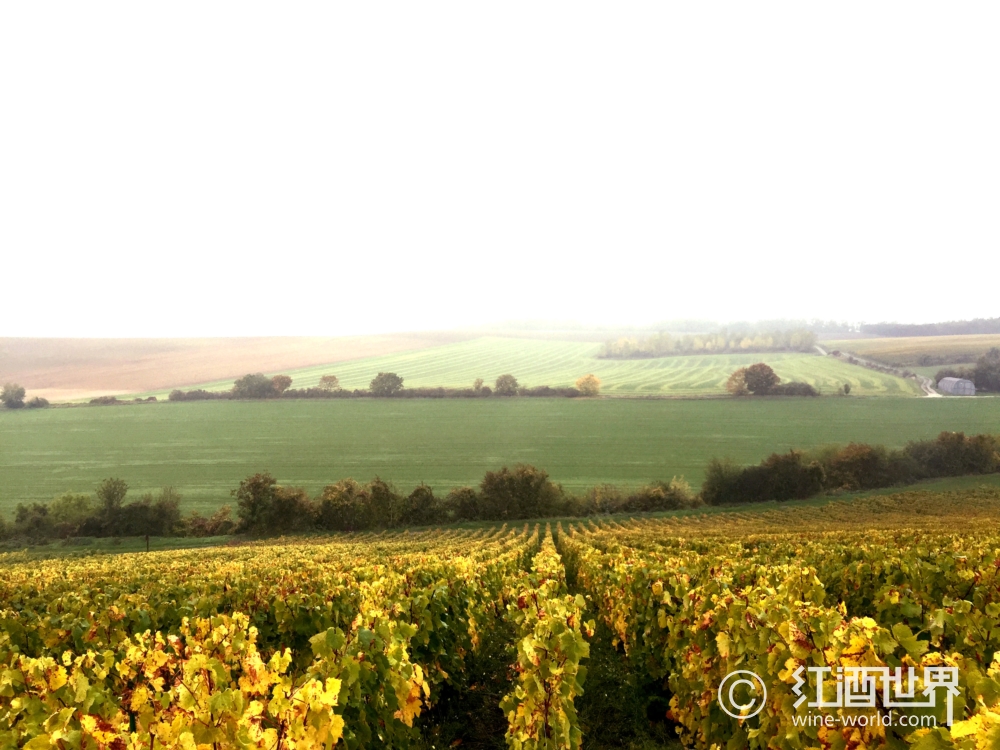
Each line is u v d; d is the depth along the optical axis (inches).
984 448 2770.7
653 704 375.2
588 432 3676.2
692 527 1768.0
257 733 165.5
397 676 253.3
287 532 2330.2
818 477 2551.7
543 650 267.7
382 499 2393.0
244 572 637.3
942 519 1745.8
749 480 2561.5
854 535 939.3
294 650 382.9
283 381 4552.2
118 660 289.4
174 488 2847.0
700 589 338.0
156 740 174.7
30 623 369.4
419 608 347.3
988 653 235.0
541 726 264.5
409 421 3969.0
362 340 6614.2
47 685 203.0
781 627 229.1
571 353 6250.0
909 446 2812.5
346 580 496.4
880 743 170.7
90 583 582.6
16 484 2893.7
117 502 2330.2
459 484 2876.5
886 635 176.2
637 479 2898.6
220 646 243.4
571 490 2763.3
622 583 466.3
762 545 785.6
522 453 3334.2
